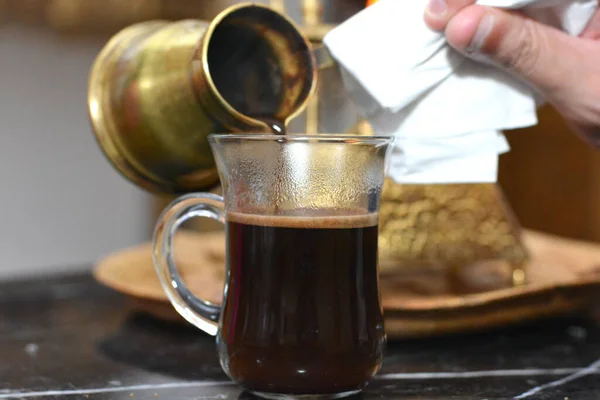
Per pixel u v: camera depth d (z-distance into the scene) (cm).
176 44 49
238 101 49
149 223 153
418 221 60
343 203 43
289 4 113
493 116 50
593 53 48
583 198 108
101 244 150
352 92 50
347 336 43
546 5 48
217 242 81
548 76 48
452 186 60
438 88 49
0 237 139
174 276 48
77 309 66
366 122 55
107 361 53
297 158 42
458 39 47
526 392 47
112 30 136
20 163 140
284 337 42
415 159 50
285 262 42
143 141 51
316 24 61
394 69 48
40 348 55
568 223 110
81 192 147
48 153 143
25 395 47
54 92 142
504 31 47
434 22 47
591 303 60
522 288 56
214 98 46
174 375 50
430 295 58
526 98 50
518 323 57
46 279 78
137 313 64
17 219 141
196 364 52
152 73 50
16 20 132
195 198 47
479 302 54
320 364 42
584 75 48
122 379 49
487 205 61
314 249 42
